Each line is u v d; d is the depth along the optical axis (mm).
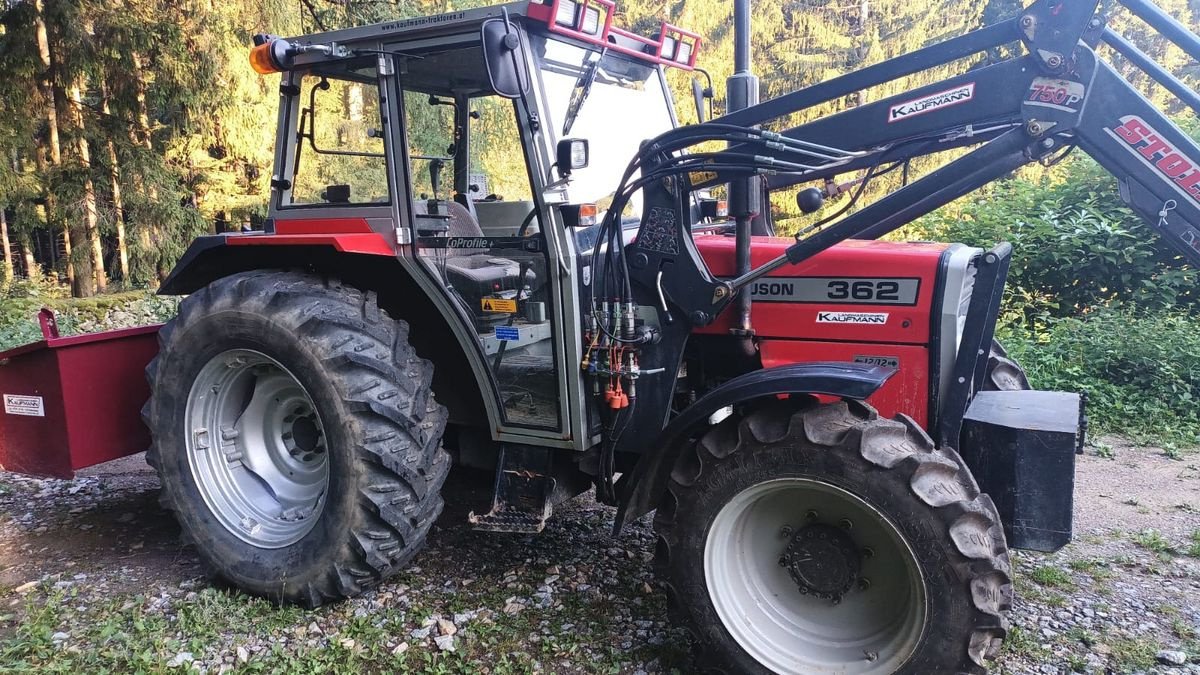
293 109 3348
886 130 2645
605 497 3123
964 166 2504
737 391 2551
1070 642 2873
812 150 2607
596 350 2939
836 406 2521
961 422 2699
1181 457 4875
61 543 3783
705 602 2641
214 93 10141
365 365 2979
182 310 3344
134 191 10117
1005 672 2695
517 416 3125
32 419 3732
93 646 2857
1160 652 2789
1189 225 2361
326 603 3160
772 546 2703
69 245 11109
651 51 3408
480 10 2781
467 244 3059
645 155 2781
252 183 12102
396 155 3068
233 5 10125
